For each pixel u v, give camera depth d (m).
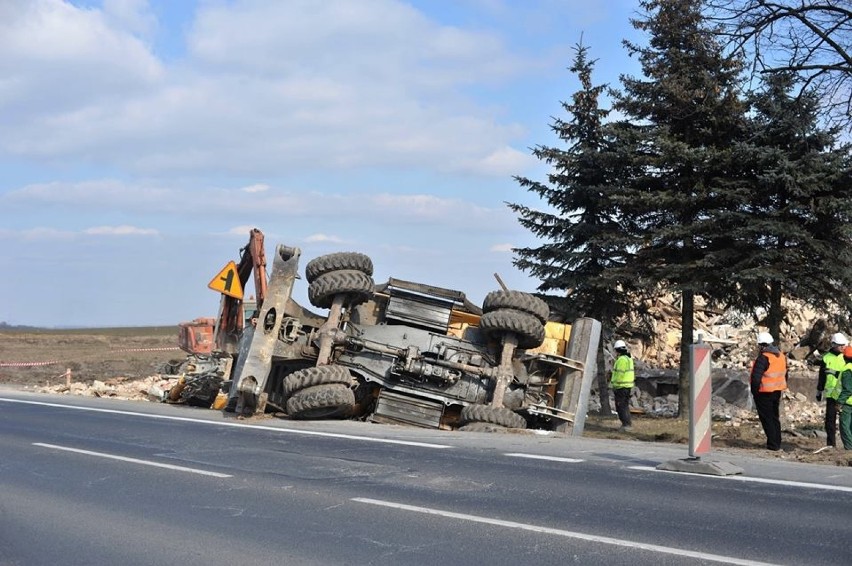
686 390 21.39
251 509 8.33
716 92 19.39
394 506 8.29
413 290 16.95
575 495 8.66
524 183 22.27
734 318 30.28
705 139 20.50
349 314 16.94
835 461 11.70
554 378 16.64
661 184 20.81
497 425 15.03
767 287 21.02
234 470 10.41
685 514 7.80
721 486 9.07
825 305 20.28
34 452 12.05
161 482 9.77
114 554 6.98
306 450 11.86
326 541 7.13
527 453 11.46
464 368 15.91
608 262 21.91
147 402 21.00
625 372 19.05
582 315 22.44
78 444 12.76
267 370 16.22
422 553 6.72
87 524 7.93
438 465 10.50
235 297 20.09
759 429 19.52
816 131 18.89
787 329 29.34
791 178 18.09
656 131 19.94
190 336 32.31
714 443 16.20
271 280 16.66
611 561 6.41
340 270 16.59
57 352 51.91
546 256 22.08
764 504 8.18
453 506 8.25
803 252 19.09
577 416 16.02
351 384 15.77
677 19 19.81
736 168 19.78
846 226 18.45
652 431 18.77
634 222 21.95
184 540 7.31
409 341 16.53
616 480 9.44
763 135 19.25
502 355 15.86
